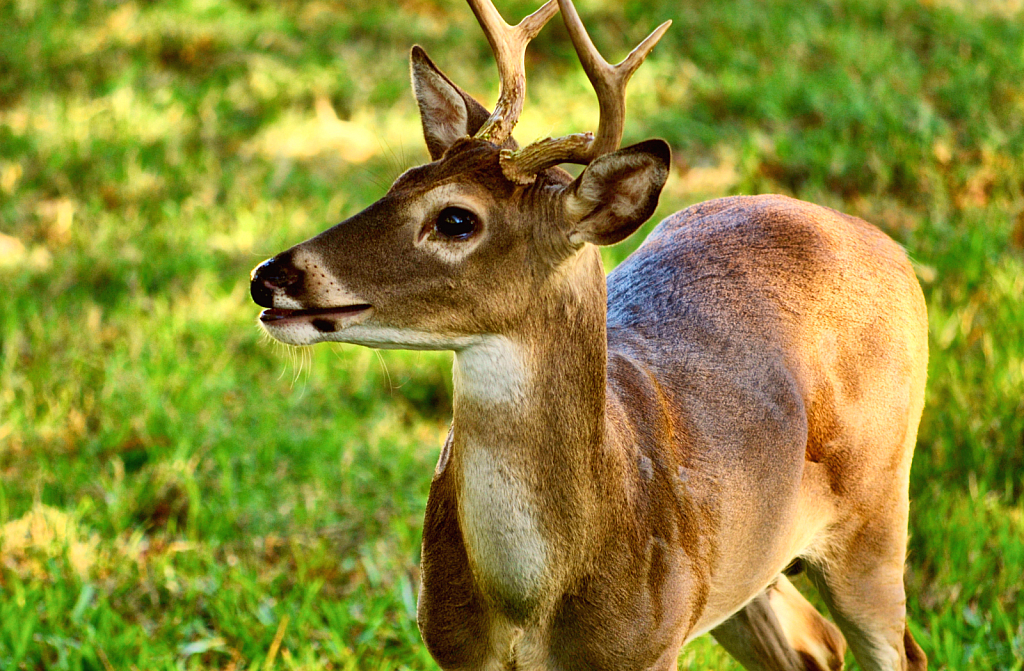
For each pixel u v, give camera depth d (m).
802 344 7.44
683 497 6.70
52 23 21.45
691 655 8.88
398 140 17.98
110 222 15.92
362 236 6.00
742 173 16.59
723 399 7.06
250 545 10.47
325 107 18.94
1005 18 20.42
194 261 14.98
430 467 11.57
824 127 17.31
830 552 7.89
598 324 6.23
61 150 17.62
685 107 18.33
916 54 19.48
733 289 7.48
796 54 19.42
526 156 5.99
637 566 6.41
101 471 11.38
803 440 7.31
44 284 14.66
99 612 9.42
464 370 6.21
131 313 14.01
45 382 12.59
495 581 6.32
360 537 10.68
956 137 16.98
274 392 12.74
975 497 10.38
